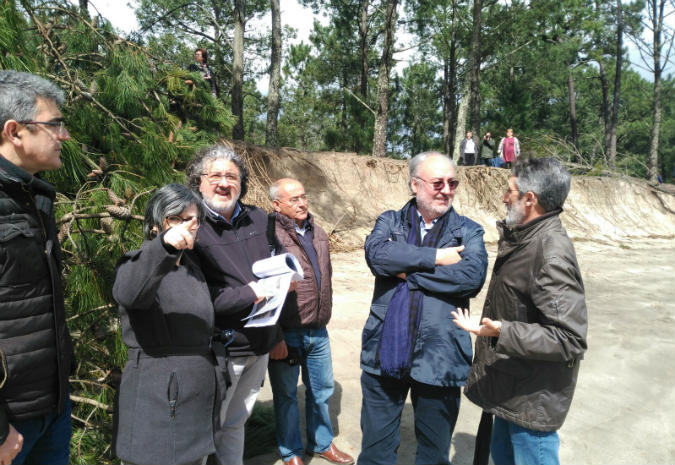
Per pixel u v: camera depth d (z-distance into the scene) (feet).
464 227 7.25
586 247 42.16
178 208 5.60
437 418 6.89
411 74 87.56
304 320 8.55
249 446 9.42
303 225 9.09
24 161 4.88
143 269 5.12
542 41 66.69
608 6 76.69
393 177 40.16
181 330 5.65
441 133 95.76
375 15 74.54
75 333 8.11
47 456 5.61
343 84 81.82
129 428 5.56
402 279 7.04
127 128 11.20
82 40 11.81
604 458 9.59
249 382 7.27
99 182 9.34
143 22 57.82
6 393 4.70
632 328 18.52
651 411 11.72
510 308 6.21
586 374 13.93
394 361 6.66
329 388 9.24
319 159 37.50
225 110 16.21
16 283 4.67
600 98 120.67
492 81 79.51
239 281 6.70
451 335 6.74
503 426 6.88
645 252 41.22
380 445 7.21
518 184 6.10
